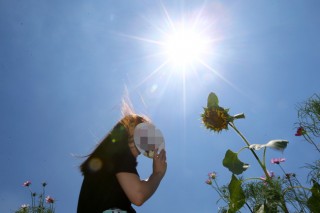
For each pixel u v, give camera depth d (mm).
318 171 2889
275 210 2539
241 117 2559
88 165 1963
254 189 2861
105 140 1972
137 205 1829
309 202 2344
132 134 1965
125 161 1874
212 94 2646
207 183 3646
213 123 2543
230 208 2516
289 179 2955
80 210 1902
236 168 2451
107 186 1854
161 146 1946
